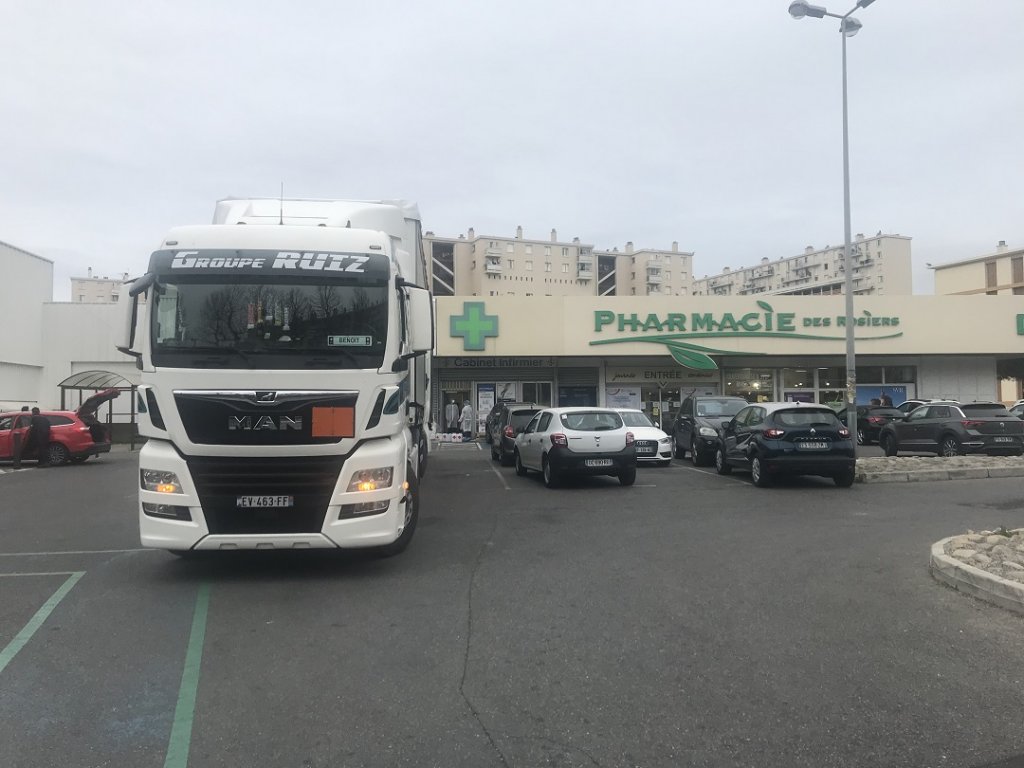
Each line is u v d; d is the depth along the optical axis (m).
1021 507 10.41
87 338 32.66
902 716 3.80
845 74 17.34
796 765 3.31
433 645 4.91
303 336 6.41
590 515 10.12
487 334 25.31
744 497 11.77
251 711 3.89
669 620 5.42
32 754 3.41
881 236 99.50
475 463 18.78
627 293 107.25
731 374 27.86
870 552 7.62
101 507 11.50
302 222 8.47
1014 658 4.61
